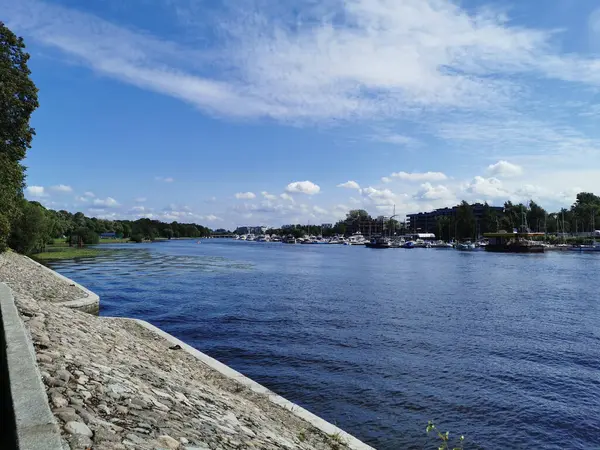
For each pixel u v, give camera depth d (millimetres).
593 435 14656
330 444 10336
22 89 40375
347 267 84188
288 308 37000
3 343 8539
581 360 23016
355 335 27625
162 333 19750
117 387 7270
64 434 4953
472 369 21234
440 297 44656
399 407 16438
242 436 7660
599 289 51656
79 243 143375
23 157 42500
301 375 19625
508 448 13672
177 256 112375
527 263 95688
